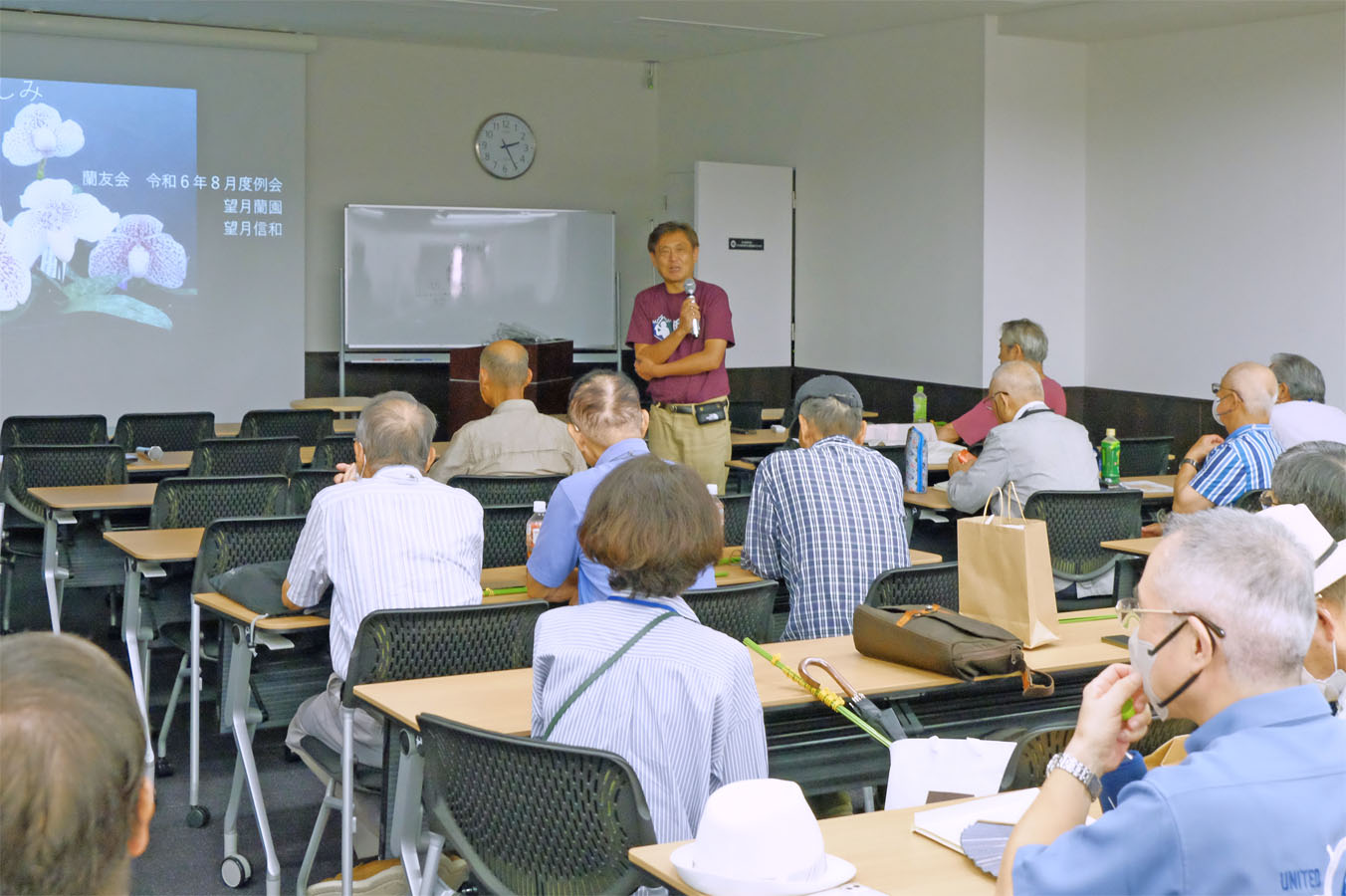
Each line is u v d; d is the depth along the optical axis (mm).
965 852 1745
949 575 3176
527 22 9727
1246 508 4465
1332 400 7223
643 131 11719
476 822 2084
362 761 3016
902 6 8445
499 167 11250
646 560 2121
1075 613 3234
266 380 10508
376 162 10914
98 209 9945
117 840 845
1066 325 8883
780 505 3400
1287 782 1338
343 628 3025
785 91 10305
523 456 4742
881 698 2602
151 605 4352
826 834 1857
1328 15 7164
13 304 9773
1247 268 7699
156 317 10164
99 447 5402
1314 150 7270
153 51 10000
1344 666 1842
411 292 10727
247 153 10320
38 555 5512
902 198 9250
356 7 9305
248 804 3961
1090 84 8758
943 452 6242
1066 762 1481
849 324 9836
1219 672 1419
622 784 1905
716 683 2088
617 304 11320
